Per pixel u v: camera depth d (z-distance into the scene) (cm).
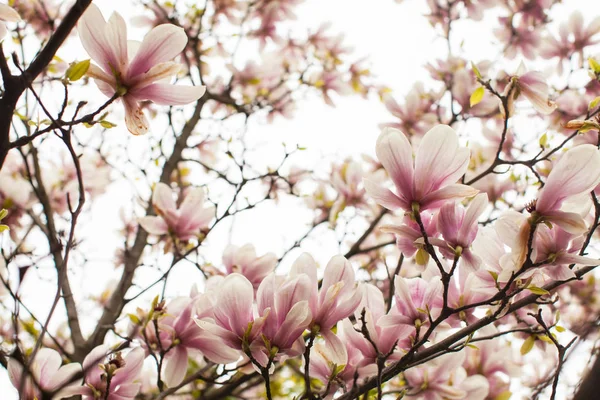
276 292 142
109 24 143
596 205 143
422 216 148
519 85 170
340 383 153
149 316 163
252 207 229
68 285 221
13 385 148
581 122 146
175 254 201
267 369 139
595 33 271
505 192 253
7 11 145
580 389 130
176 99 147
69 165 277
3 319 183
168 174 283
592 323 142
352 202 270
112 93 146
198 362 235
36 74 140
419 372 165
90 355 159
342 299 144
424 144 141
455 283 159
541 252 142
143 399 207
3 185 221
